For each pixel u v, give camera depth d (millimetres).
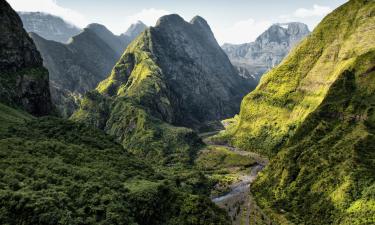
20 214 123562
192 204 168750
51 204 127688
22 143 179125
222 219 170750
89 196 145250
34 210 123938
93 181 158500
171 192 174125
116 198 150000
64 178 153000
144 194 159250
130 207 150500
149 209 155750
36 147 178125
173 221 160125
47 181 146750
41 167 157250
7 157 157625
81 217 131750
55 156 177625
